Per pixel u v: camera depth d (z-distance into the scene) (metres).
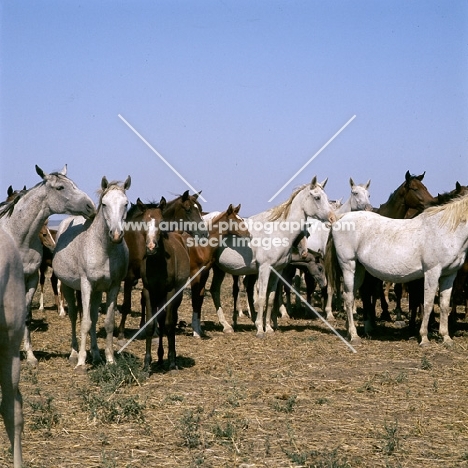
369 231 11.38
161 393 7.73
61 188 8.91
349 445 5.79
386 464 5.20
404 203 13.02
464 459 5.43
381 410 6.99
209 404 7.23
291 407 6.98
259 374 8.85
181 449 5.67
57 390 7.96
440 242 10.62
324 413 6.85
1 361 4.48
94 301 9.62
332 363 9.66
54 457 5.47
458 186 11.74
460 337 11.87
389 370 9.11
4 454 5.49
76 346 9.88
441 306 11.27
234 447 5.67
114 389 7.68
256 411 6.91
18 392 4.55
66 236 9.51
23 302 4.58
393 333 12.57
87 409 6.89
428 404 7.26
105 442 5.86
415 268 10.94
